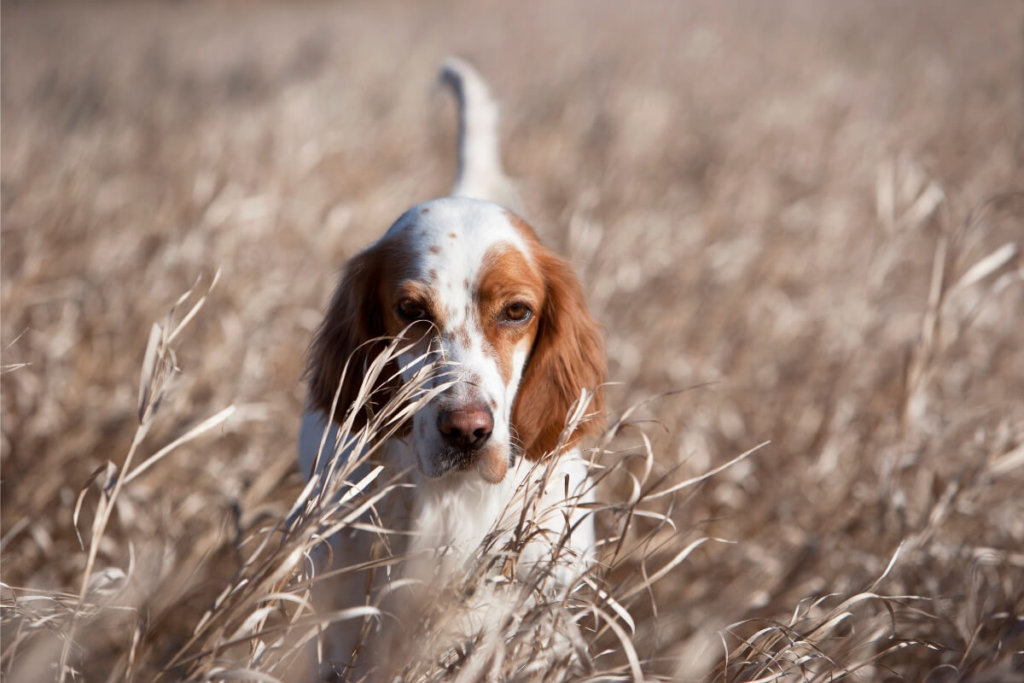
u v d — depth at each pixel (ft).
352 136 31.50
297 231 24.09
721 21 63.00
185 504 16.26
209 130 33.47
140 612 11.39
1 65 50.98
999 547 15.76
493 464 11.16
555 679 9.91
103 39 66.74
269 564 9.94
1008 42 55.52
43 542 15.12
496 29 60.95
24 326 18.63
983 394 20.61
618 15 67.15
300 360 19.54
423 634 10.25
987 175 31.94
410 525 11.99
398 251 11.84
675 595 15.62
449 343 11.36
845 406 19.30
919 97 43.34
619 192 27.91
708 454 18.21
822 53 52.54
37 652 10.12
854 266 25.46
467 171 18.21
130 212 25.36
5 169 25.38
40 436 16.93
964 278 15.46
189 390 17.57
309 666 11.81
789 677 10.82
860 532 16.84
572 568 11.35
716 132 36.01
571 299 12.42
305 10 86.28
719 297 23.12
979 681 10.14
